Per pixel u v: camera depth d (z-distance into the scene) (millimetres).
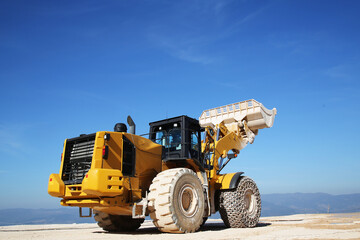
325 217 14008
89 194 6082
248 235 5879
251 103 10000
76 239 5703
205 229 7680
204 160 8508
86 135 6629
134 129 7031
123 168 6434
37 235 6781
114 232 7664
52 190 6520
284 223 9828
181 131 7938
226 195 8211
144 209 6129
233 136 9672
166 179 6410
